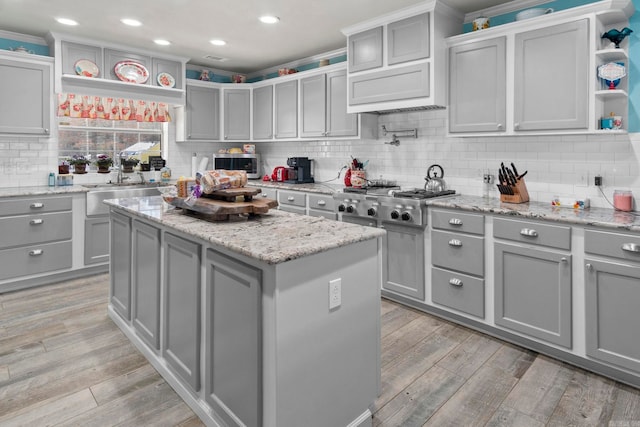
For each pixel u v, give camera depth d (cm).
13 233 354
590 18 246
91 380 219
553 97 262
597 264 218
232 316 160
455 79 314
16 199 354
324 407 162
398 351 254
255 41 415
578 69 251
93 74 407
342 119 412
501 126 288
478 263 273
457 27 334
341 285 165
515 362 240
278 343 143
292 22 360
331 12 337
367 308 179
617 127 249
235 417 162
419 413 193
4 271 352
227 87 512
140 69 438
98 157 455
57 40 385
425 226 306
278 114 482
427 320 300
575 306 229
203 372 186
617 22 257
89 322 292
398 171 398
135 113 465
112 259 284
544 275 241
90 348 254
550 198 296
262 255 139
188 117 489
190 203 213
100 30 381
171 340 208
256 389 149
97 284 377
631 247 204
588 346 224
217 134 514
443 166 362
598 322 220
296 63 491
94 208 400
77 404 198
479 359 244
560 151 291
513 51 280
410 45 326
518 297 254
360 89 364
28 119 381
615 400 202
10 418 187
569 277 230
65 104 417
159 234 215
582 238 224
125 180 466
